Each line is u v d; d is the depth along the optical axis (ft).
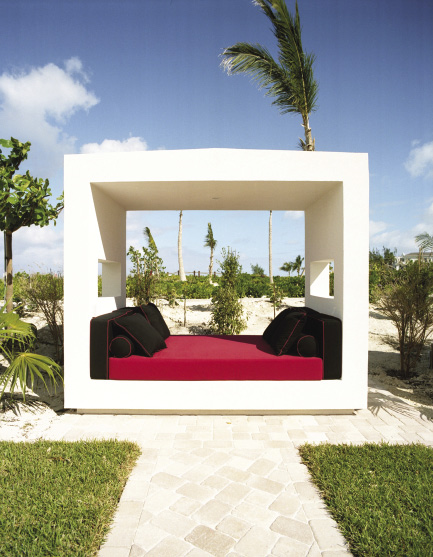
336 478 7.32
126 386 11.21
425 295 14.92
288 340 11.77
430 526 5.77
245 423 10.78
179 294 38.63
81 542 5.47
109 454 8.30
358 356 11.27
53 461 8.04
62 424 10.64
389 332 24.03
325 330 11.28
